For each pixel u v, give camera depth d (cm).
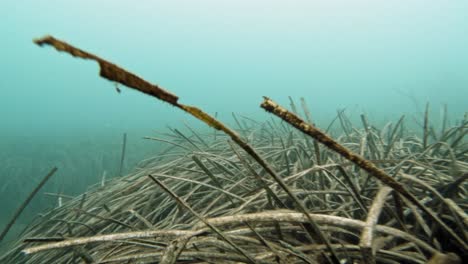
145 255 151
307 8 11731
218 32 12500
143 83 62
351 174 256
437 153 312
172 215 279
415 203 116
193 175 340
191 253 141
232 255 143
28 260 300
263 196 232
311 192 208
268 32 12031
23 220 647
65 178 834
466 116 356
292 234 187
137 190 349
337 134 604
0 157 1009
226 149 441
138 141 1269
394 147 362
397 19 10450
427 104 316
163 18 12581
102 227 293
